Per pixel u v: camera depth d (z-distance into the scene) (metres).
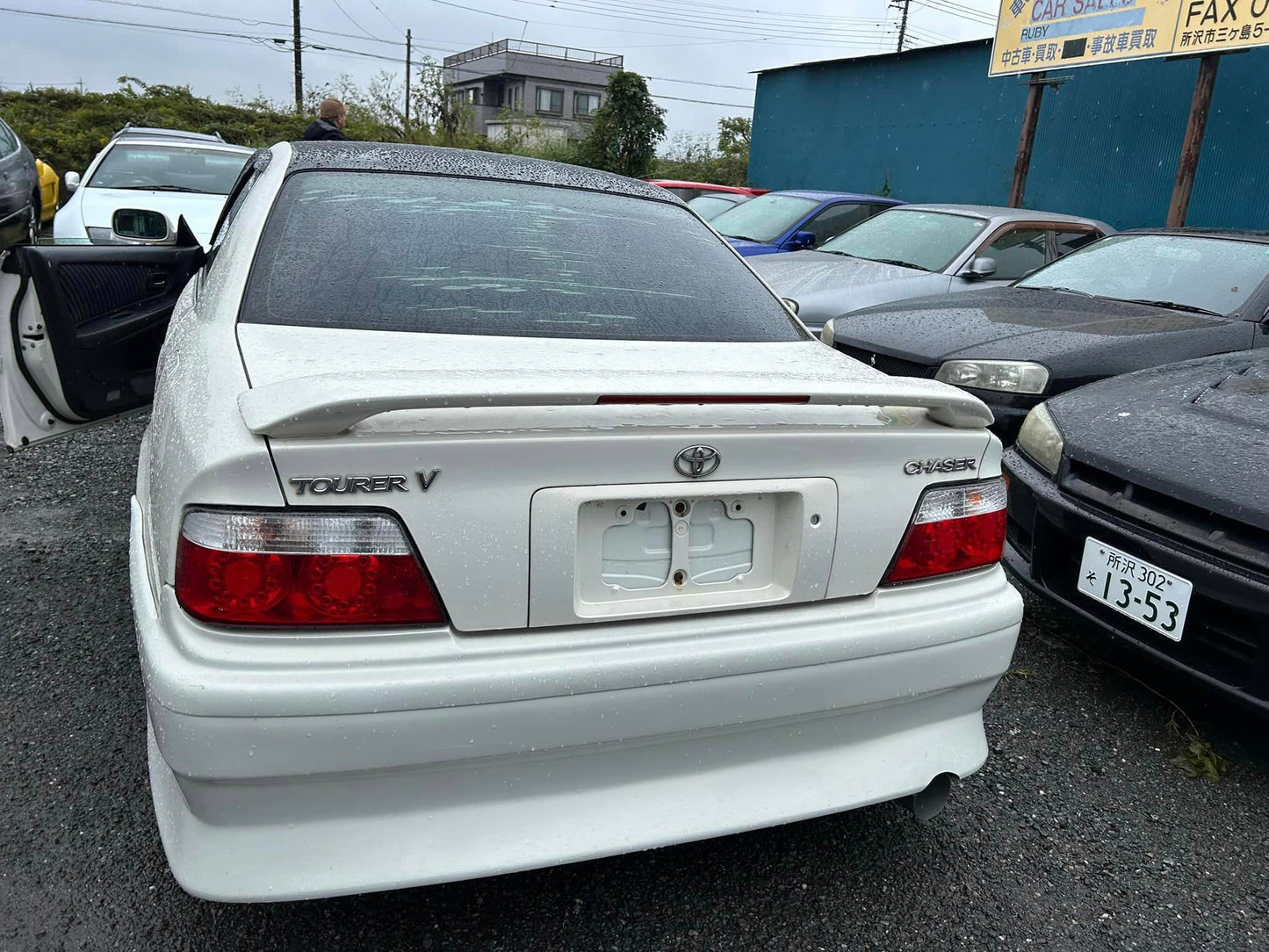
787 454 1.53
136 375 2.76
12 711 2.29
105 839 1.88
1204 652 2.27
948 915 1.84
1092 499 2.56
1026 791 2.26
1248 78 10.98
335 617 1.30
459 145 30.09
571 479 1.39
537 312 1.88
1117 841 2.09
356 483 1.29
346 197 2.10
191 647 1.29
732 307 2.13
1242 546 2.18
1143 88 12.12
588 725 1.43
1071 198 13.17
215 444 1.31
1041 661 2.91
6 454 4.32
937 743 1.77
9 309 2.38
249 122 24.33
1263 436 2.38
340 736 1.29
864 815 2.14
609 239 2.21
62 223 6.91
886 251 6.34
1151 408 2.71
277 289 1.80
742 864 1.96
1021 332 3.99
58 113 21.30
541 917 1.77
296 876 1.34
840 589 1.62
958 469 1.71
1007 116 13.98
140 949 1.63
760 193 11.29
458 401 1.25
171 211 7.16
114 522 3.55
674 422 1.44
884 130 16.28
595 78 60.50
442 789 1.40
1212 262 4.46
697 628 1.51
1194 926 1.85
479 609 1.37
